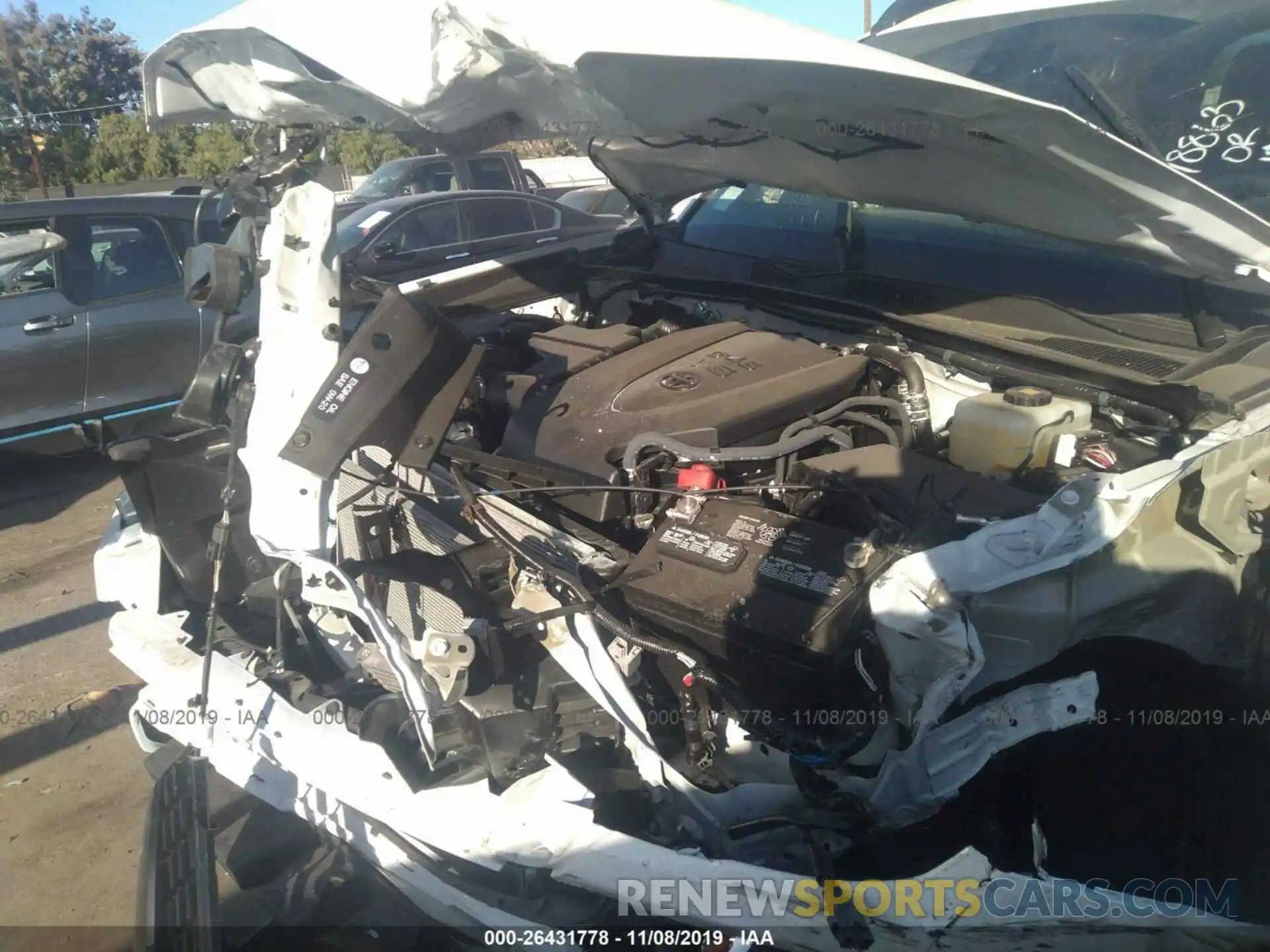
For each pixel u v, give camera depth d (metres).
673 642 2.08
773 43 1.84
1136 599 2.02
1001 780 2.17
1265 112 2.67
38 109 24.52
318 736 2.20
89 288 5.96
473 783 2.09
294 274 2.27
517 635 2.16
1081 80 2.78
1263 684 2.33
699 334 2.93
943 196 2.63
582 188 13.52
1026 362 2.55
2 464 6.10
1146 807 2.24
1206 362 2.46
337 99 2.32
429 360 2.28
